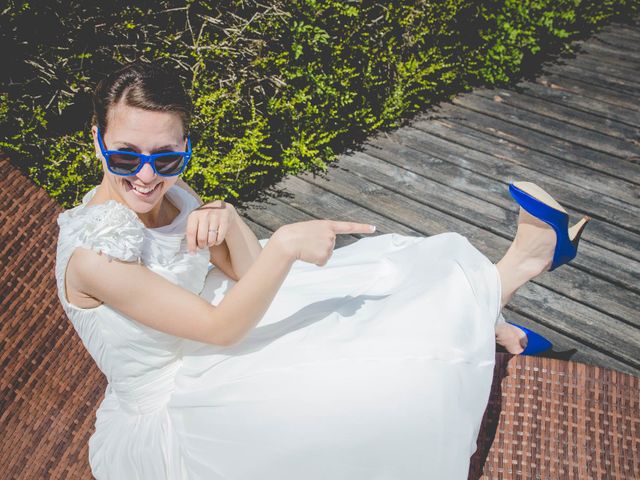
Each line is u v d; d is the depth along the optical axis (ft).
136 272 4.35
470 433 4.61
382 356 4.52
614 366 8.14
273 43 11.24
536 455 5.51
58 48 9.43
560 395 5.87
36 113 9.25
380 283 5.47
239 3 10.91
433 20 13.65
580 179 12.30
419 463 4.37
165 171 4.31
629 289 9.50
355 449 4.33
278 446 4.39
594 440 5.60
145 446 4.85
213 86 10.79
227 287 5.46
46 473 5.41
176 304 4.42
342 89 12.26
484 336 4.93
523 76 16.44
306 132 11.89
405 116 14.19
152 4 10.35
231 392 4.62
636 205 11.60
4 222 6.16
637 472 5.41
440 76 14.70
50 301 6.20
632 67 17.25
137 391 4.94
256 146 10.61
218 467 4.52
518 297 9.23
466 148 13.12
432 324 4.73
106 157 4.19
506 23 15.19
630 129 14.19
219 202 5.29
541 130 13.97
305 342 4.71
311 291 5.43
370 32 12.85
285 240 4.41
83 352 6.21
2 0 8.98
